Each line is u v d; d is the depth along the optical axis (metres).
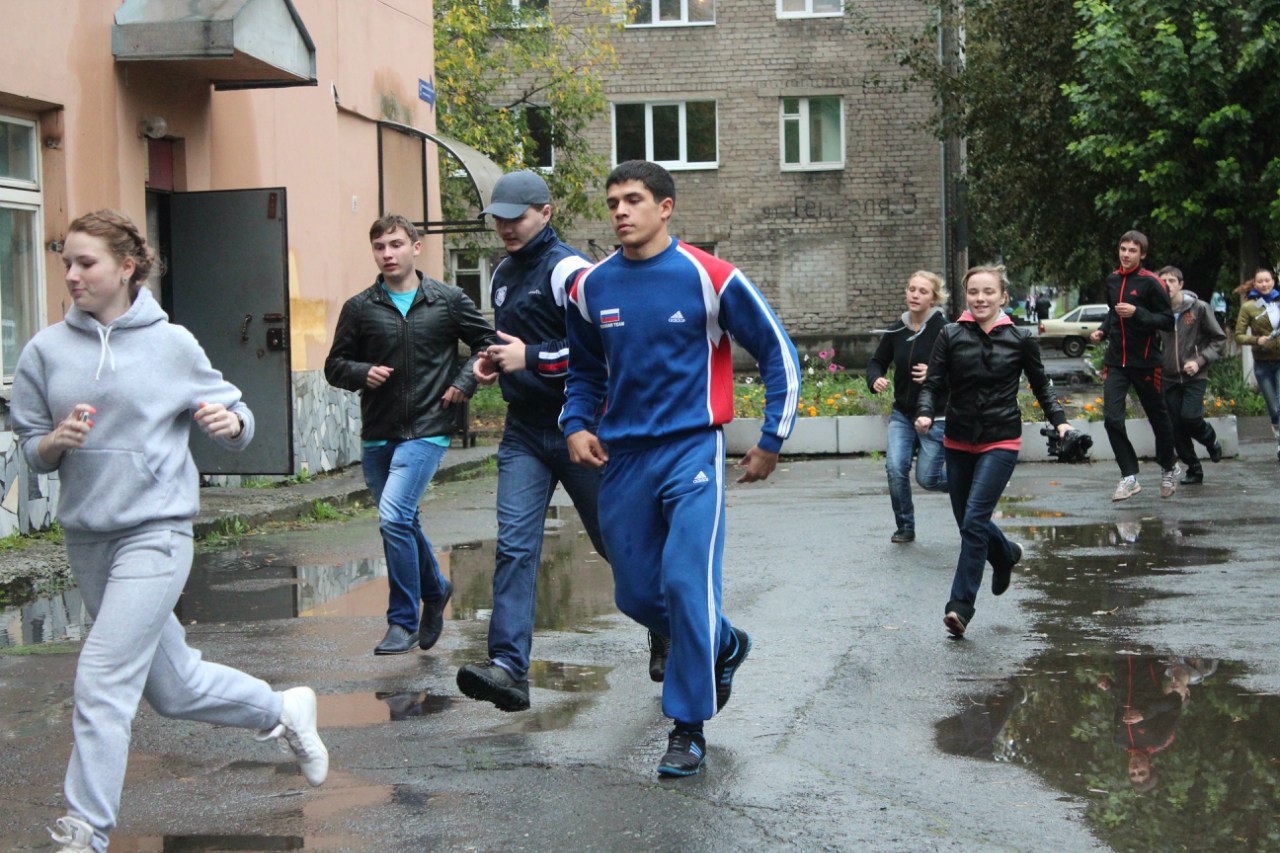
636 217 4.92
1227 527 10.43
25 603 8.45
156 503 4.14
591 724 5.54
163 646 4.28
